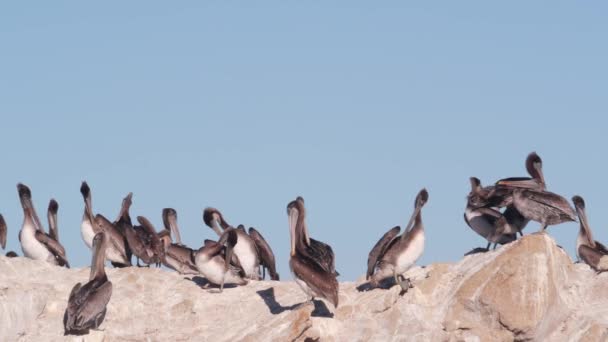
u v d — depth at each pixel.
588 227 24.20
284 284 24.41
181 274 25.41
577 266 23.38
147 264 25.89
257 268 25.41
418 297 22.20
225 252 24.16
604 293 22.55
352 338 21.86
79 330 22.52
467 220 23.95
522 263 21.89
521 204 22.81
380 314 22.19
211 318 23.48
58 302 23.44
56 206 28.05
